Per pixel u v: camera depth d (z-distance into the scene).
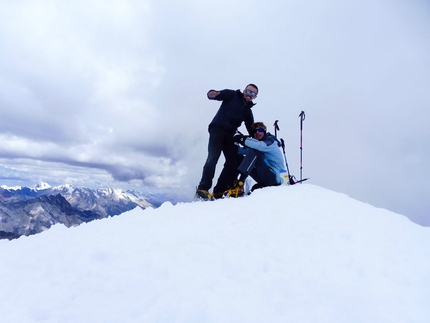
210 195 4.23
